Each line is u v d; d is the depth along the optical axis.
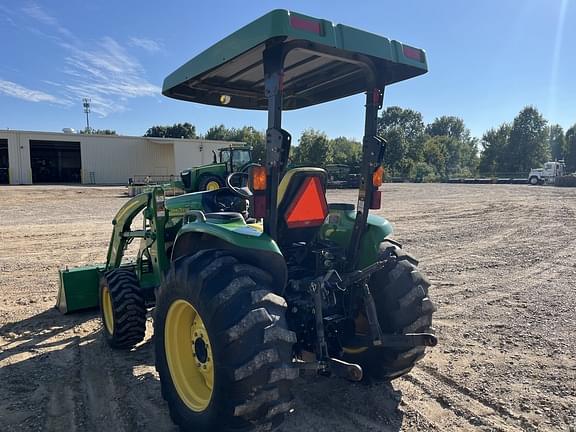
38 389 3.35
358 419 2.94
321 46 2.63
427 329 3.06
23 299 5.60
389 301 3.03
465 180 43.72
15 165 34.66
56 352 4.04
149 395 3.27
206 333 2.55
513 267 7.33
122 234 4.94
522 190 28.95
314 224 3.04
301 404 3.12
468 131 107.44
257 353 2.22
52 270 7.09
